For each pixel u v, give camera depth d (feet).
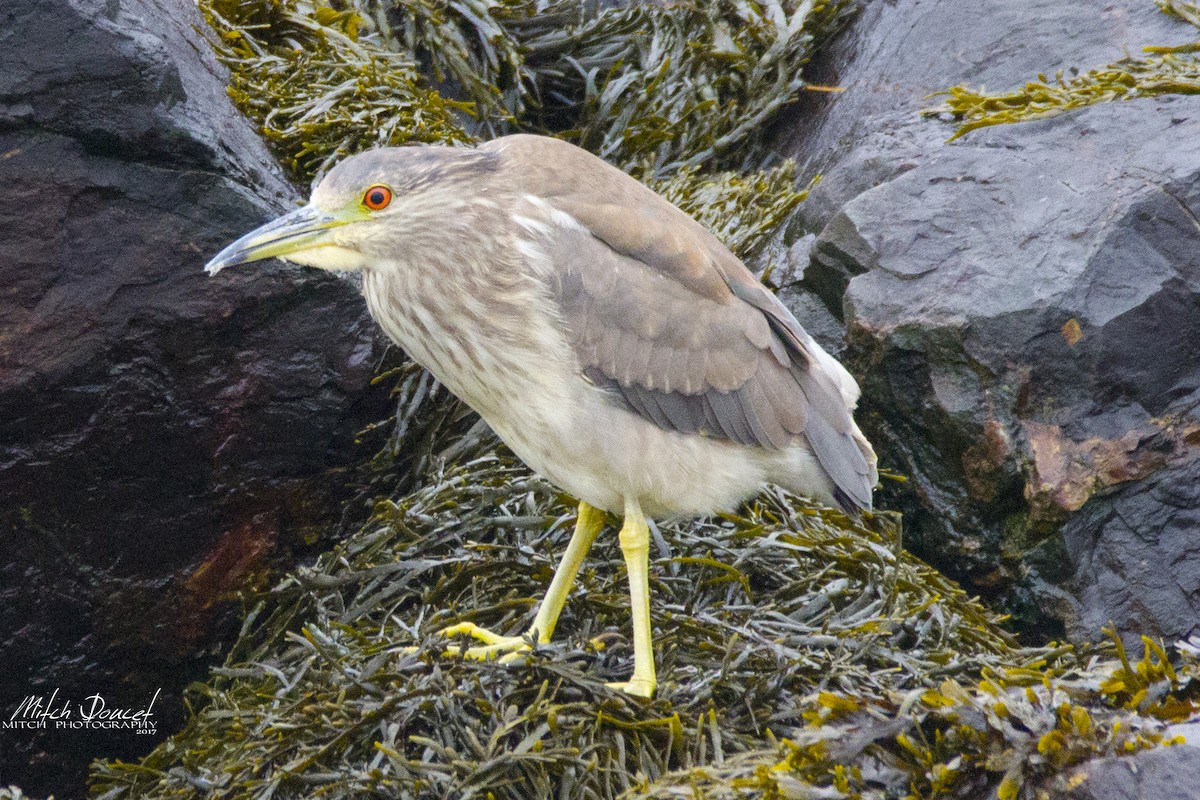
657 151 36.91
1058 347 26.73
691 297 22.31
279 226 21.85
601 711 19.99
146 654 27.17
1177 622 25.63
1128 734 17.01
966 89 34.22
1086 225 27.68
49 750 27.04
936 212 29.27
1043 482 26.43
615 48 38.09
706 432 22.49
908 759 17.53
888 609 24.00
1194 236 27.30
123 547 26.40
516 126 36.78
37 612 26.08
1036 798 16.90
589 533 23.13
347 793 19.53
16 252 24.68
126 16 26.16
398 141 30.37
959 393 27.37
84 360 25.11
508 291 21.74
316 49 32.81
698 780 18.01
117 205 25.35
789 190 34.50
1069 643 25.72
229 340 26.05
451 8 36.35
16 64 24.64
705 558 24.13
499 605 23.75
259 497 27.12
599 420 22.03
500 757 18.89
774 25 37.86
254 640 27.04
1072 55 33.83
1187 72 30.89
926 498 28.30
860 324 28.55
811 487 23.89
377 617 25.40
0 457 24.99
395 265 22.20
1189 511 26.23
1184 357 26.94
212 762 22.18
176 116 25.73
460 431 28.63
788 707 21.07
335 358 26.78
